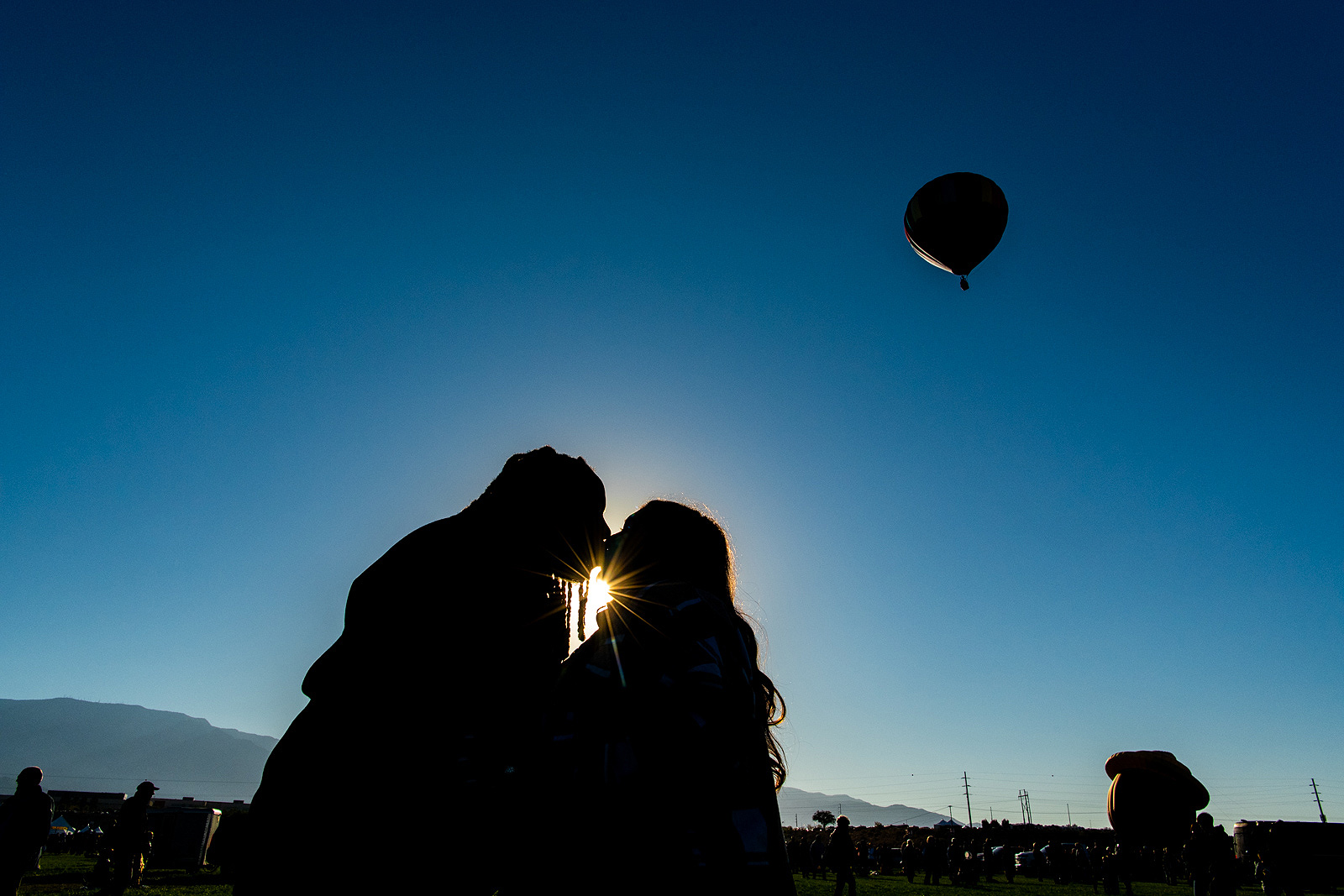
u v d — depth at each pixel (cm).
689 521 197
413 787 181
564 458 242
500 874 168
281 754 187
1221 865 1469
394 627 193
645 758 137
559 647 225
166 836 2162
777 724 186
